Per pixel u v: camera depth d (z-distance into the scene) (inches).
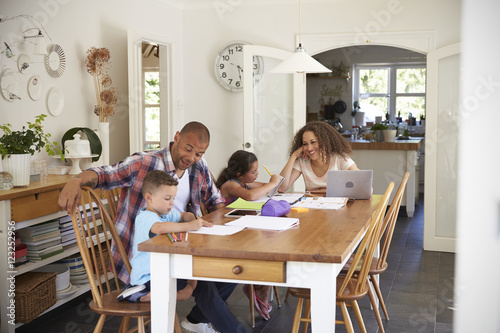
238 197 122.2
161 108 223.1
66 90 160.9
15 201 114.5
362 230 89.7
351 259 118.3
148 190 90.1
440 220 201.8
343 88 398.6
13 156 119.0
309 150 138.9
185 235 83.3
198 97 229.1
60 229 132.6
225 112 227.3
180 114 228.1
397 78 396.5
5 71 136.1
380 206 86.8
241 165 124.2
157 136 258.8
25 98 144.0
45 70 151.4
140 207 102.4
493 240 25.8
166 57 219.5
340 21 211.2
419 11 202.5
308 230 87.2
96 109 170.2
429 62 197.9
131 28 181.0
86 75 169.9
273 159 223.3
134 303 88.4
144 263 90.4
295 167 143.9
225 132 228.2
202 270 75.7
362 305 139.3
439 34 201.3
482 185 25.2
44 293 120.9
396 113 398.6
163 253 77.0
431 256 193.8
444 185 200.8
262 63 218.7
